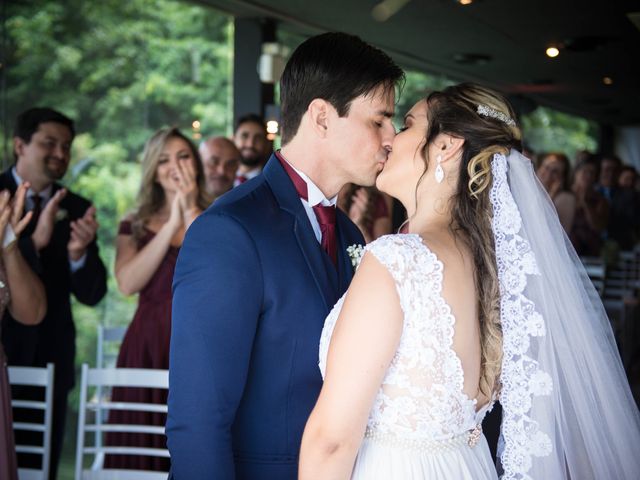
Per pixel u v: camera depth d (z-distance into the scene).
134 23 9.29
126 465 3.83
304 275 1.88
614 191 9.36
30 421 3.99
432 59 8.75
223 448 1.77
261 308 1.85
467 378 1.67
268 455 1.87
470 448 1.74
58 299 4.11
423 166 1.74
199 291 1.80
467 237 1.70
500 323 1.71
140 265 3.86
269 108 6.44
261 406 1.87
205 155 5.14
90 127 8.41
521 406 1.72
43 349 4.04
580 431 1.79
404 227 1.86
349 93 1.91
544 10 6.16
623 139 16.73
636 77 9.85
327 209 2.01
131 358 3.89
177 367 1.81
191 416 1.77
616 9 6.08
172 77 10.27
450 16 6.46
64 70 7.94
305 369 1.87
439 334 1.59
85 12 8.36
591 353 1.79
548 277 1.75
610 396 1.81
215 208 1.87
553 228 1.78
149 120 9.42
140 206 4.10
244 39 6.41
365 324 1.56
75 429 5.42
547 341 1.73
